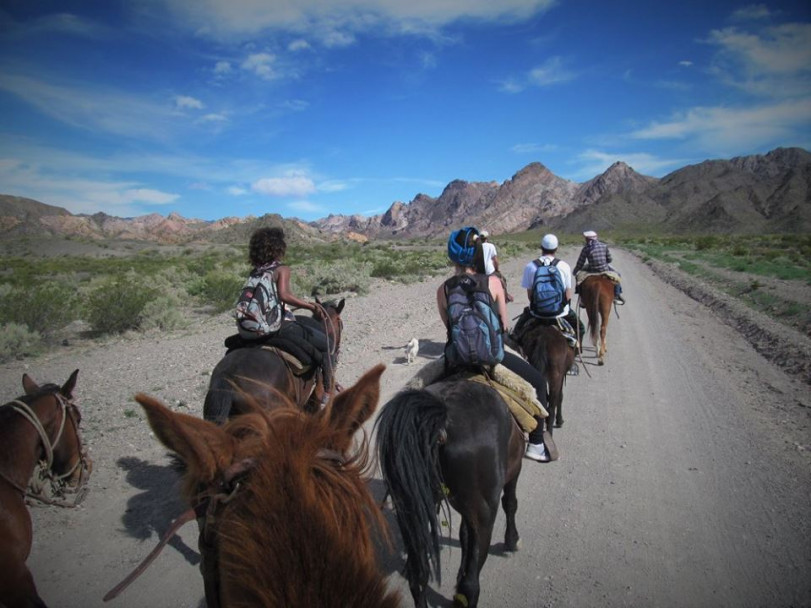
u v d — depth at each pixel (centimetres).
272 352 441
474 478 317
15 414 342
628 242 9344
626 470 595
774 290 1983
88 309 1478
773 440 663
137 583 410
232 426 195
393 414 297
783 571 416
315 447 175
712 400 823
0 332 1135
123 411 755
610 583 407
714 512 504
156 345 1204
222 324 1449
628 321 1511
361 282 2108
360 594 148
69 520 491
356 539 166
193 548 457
